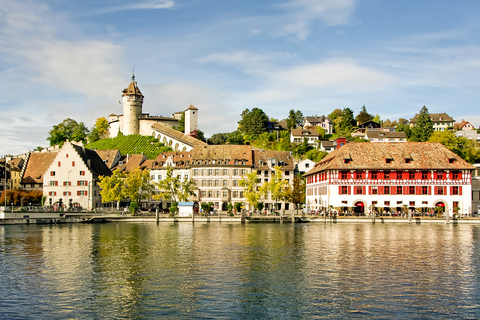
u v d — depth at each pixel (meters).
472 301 34.12
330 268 45.34
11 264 47.16
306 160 151.50
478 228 86.12
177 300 34.19
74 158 131.00
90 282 39.34
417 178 106.81
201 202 134.50
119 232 78.69
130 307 32.53
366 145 112.00
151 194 119.06
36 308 32.25
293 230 82.06
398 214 102.50
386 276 41.84
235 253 54.25
